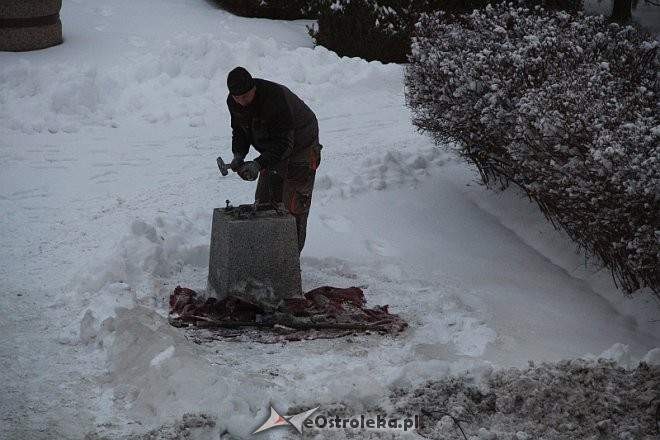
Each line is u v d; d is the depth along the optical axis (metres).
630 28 15.42
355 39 26.59
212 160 17.45
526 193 15.70
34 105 19.53
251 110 10.48
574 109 12.23
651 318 12.17
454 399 8.44
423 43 16.66
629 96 12.81
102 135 18.97
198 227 13.29
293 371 9.03
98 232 13.21
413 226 14.77
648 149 11.20
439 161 17.70
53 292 10.86
